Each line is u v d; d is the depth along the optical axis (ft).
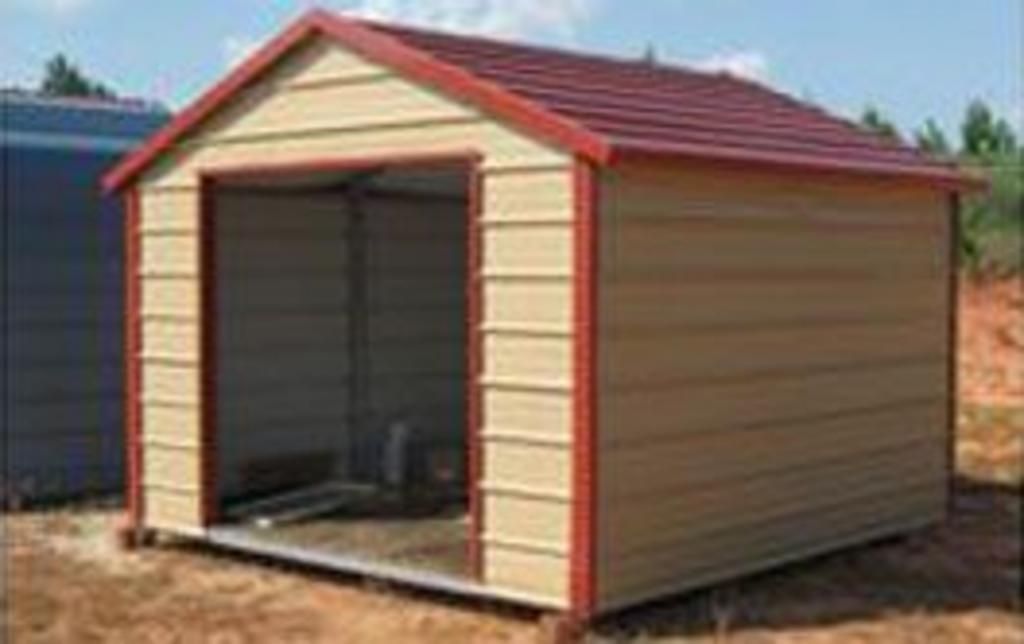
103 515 52.65
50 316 55.01
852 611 41.06
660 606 40.32
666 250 39.24
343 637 38.70
